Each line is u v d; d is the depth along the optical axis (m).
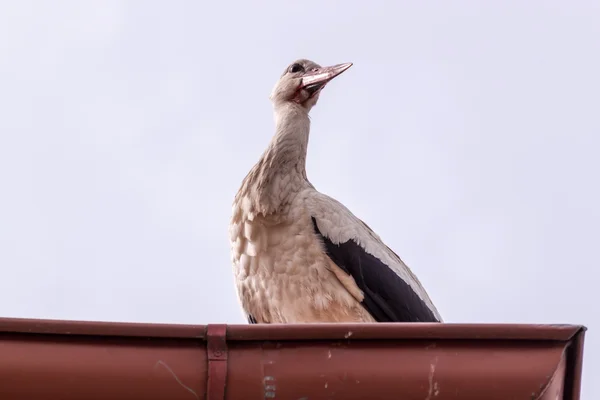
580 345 9.41
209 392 9.04
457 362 9.27
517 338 9.34
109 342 9.20
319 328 9.29
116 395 9.04
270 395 9.10
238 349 9.25
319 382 9.16
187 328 9.23
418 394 9.17
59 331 9.18
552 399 9.27
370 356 9.28
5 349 9.11
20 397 9.00
